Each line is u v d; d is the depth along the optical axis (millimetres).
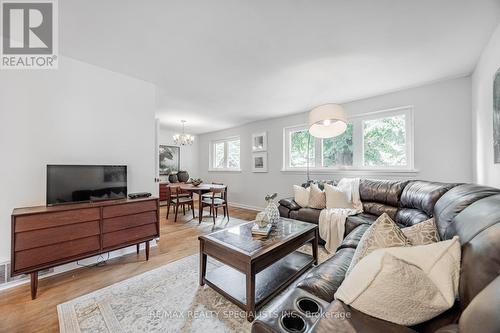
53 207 1974
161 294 1828
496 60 1796
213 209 4129
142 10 1588
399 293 772
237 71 2605
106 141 2578
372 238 1151
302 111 4363
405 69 2539
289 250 1892
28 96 2084
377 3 1515
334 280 1228
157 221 2576
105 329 1439
